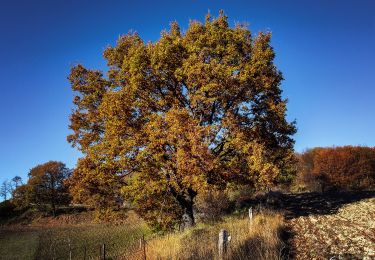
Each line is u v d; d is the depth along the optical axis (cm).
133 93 2484
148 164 2330
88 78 2844
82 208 8381
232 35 2539
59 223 7506
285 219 2406
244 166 2434
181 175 2336
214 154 2455
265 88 2502
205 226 2328
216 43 2520
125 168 2417
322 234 1792
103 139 2530
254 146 2350
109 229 5406
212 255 1241
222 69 2328
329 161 4994
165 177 2369
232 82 2362
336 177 4925
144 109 2527
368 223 2019
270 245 1341
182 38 2684
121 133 2419
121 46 2836
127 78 2603
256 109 2661
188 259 1269
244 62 2531
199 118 2525
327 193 4316
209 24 2623
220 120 2564
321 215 2500
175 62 2533
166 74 2525
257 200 3675
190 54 2508
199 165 2186
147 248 1702
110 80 2845
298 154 5778
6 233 6212
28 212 8212
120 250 3206
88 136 2756
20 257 4044
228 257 1185
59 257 3791
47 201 8050
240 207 3300
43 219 7831
